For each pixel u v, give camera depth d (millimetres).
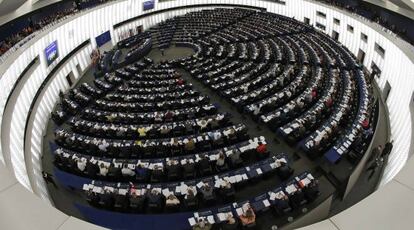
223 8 44281
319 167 13016
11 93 17719
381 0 26812
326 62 23750
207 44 31797
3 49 21234
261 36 31938
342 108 16094
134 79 24594
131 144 14727
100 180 13336
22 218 4133
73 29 29125
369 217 3863
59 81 25953
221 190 11625
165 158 13648
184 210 11414
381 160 14469
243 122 17422
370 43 26266
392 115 19234
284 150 14586
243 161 13578
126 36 38969
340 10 31266
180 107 19047
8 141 14273
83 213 11609
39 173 15422
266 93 19266
